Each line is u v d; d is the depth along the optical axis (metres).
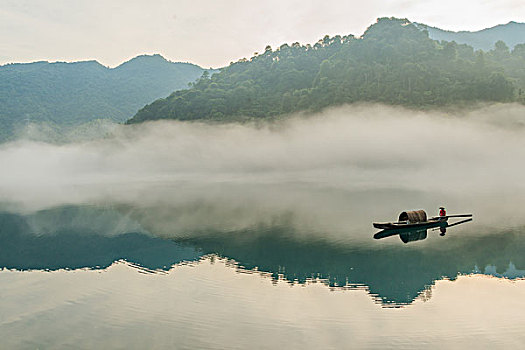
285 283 27.98
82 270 32.62
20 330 21.05
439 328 20.20
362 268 31.52
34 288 28.03
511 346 18.17
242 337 19.53
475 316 21.59
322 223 50.31
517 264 31.38
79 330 20.89
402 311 22.53
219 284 27.95
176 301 24.61
